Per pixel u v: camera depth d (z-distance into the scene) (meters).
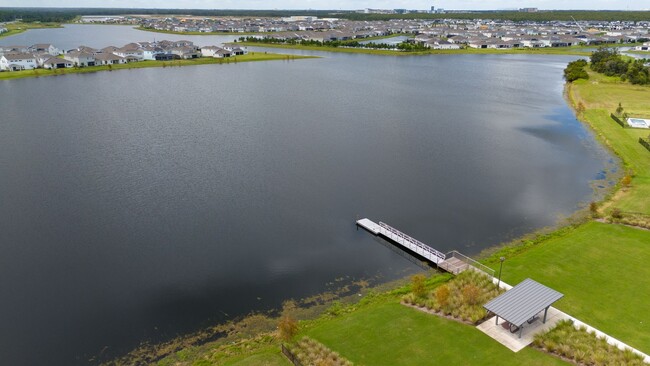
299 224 50.75
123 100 112.31
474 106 110.56
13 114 97.00
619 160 70.25
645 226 47.31
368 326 33.81
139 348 33.06
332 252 45.34
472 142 80.62
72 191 58.62
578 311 34.41
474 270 40.16
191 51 192.38
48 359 32.25
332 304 37.59
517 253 44.09
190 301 38.06
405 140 81.56
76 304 37.59
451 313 34.72
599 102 108.81
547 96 123.25
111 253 44.75
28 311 36.75
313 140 80.75
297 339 32.59
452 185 61.50
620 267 40.16
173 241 46.94
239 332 34.53
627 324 32.94
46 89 125.94
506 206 55.09
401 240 46.50
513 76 158.50
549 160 71.12
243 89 128.38
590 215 51.69
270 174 64.69
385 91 129.00
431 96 122.81
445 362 29.95
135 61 180.12
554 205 55.16
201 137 81.88
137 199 56.41
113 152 73.44
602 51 171.00
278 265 43.06
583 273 39.41
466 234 48.69
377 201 56.47
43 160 69.62
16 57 157.25
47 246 45.81
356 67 176.62
